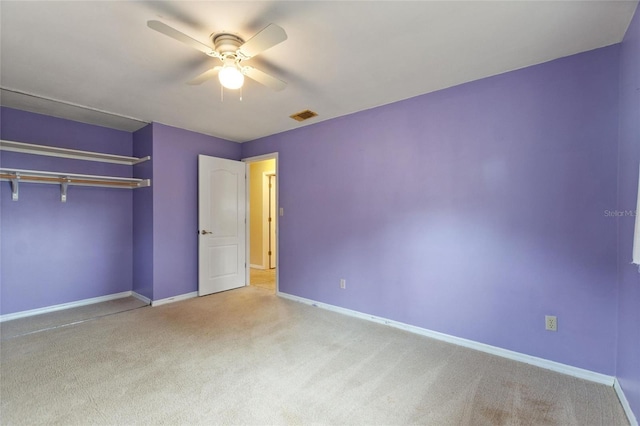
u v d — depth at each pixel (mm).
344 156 3510
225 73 1939
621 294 1942
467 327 2658
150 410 1773
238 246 4672
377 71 2453
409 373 2205
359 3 1656
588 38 1992
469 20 1809
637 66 1680
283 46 2088
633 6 1669
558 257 2256
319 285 3770
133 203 4207
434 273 2846
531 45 2080
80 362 2330
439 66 2375
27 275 3389
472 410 1793
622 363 1903
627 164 1849
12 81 2615
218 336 2844
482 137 2582
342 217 3537
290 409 1794
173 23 1832
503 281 2480
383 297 3197
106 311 3543
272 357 2434
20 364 2297
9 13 1714
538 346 2328
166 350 2545
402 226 3057
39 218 3473
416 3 1658
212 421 1688
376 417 1731
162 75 2506
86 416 1719
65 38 1978
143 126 3914
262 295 4273
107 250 3998
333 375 2170
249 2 1648
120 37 1975
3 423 1657
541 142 2320
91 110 3318
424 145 2908
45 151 3396
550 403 1856
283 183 4188
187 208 4117
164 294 3873
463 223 2684
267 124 3852
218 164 4387
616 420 1707
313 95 2930
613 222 2053
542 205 2316
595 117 2119
